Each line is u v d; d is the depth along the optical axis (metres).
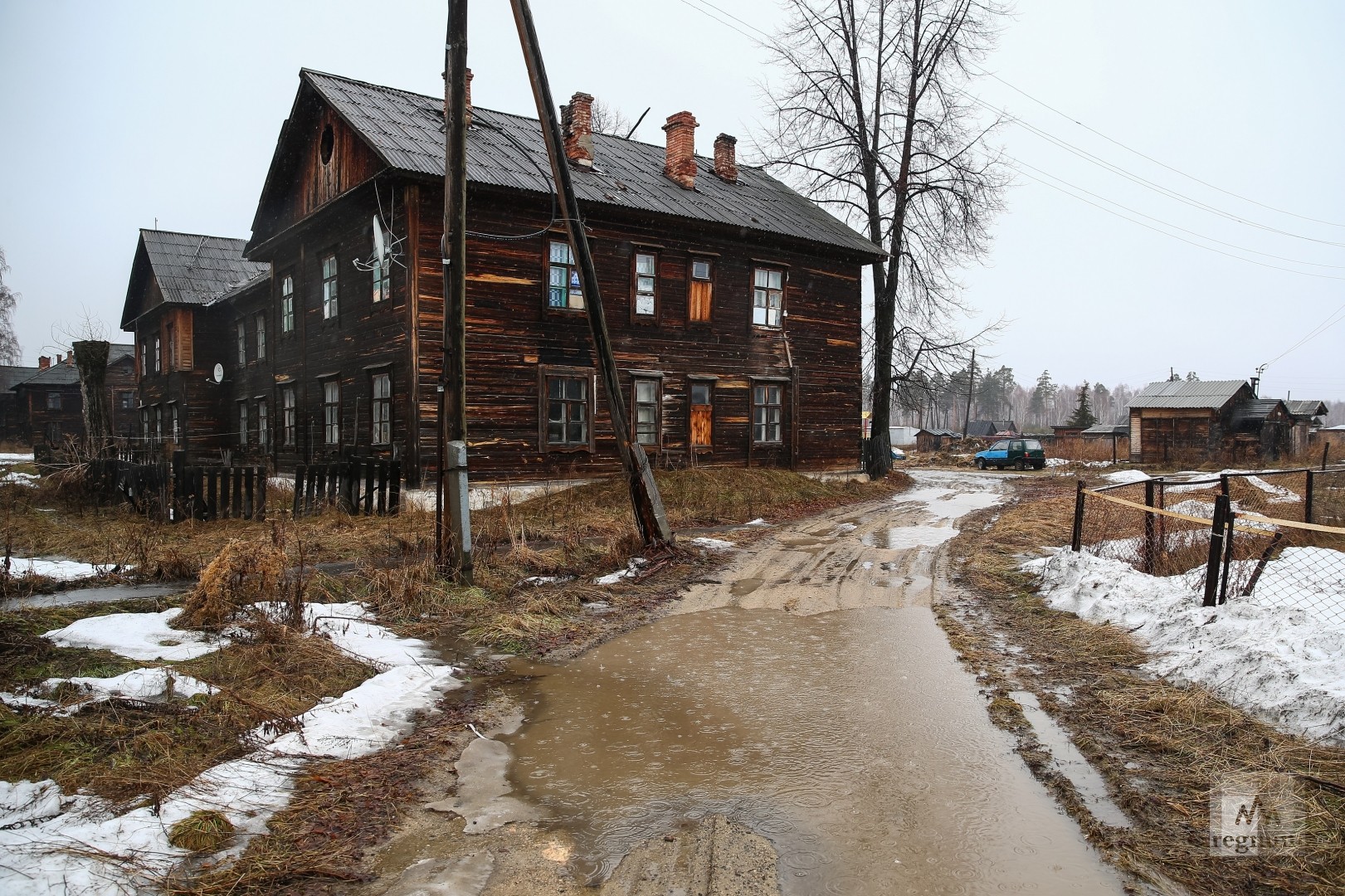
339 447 18.58
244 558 7.20
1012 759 4.76
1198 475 29.53
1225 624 6.25
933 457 50.44
